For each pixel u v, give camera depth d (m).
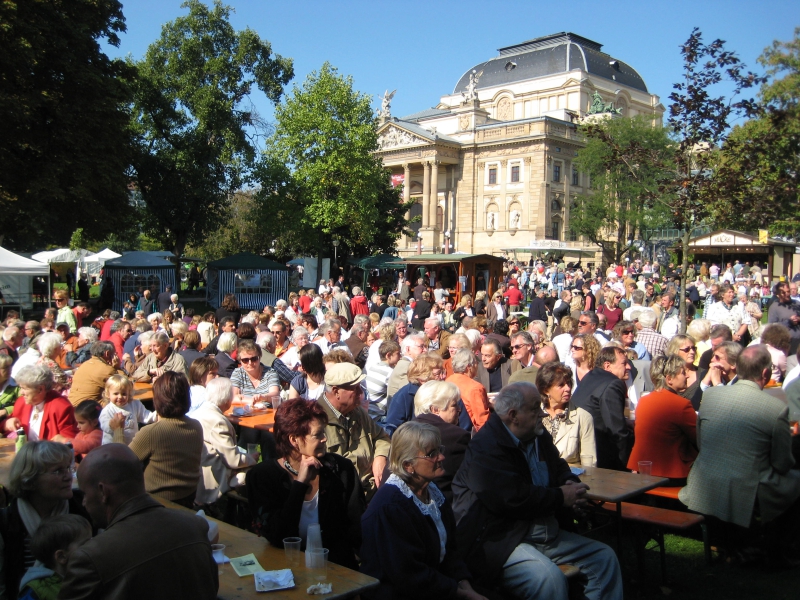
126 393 7.91
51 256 51.56
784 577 7.14
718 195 13.59
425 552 4.88
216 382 7.70
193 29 50.22
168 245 54.97
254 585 4.44
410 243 97.75
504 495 5.46
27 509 5.02
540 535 5.79
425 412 6.62
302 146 52.09
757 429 6.79
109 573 3.56
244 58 51.16
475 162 98.00
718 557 7.61
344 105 52.28
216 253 69.88
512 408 5.60
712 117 13.60
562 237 93.88
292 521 5.02
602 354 8.37
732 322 16.00
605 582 5.73
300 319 14.40
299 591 4.35
